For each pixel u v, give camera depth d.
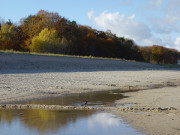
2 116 8.91
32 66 32.62
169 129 7.20
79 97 13.66
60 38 62.59
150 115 9.02
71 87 17.69
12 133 6.97
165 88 18.56
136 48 100.62
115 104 11.54
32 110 10.04
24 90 15.27
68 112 9.68
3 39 60.69
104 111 9.87
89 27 85.88
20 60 33.88
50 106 10.78
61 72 30.77
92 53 74.44
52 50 54.16
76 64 39.56
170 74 37.38
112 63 48.22
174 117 8.67
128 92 15.95
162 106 10.82
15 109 10.23
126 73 35.09
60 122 8.11
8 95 13.34
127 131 7.08
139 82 23.20
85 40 75.12
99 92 15.84
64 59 41.28
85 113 9.49
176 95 14.30
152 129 7.21
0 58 32.22
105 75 29.86
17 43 63.28
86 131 7.13
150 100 12.52
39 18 70.00
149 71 43.28
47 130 7.21
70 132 7.04
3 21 66.94
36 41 53.22
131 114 9.25
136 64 55.56
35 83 18.97
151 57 103.88
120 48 89.81
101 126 7.62
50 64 35.72
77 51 69.31
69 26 74.81
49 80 21.53
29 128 7.41
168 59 124.19
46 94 14.33
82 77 25.89
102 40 81.75
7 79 20.64
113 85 19.92
